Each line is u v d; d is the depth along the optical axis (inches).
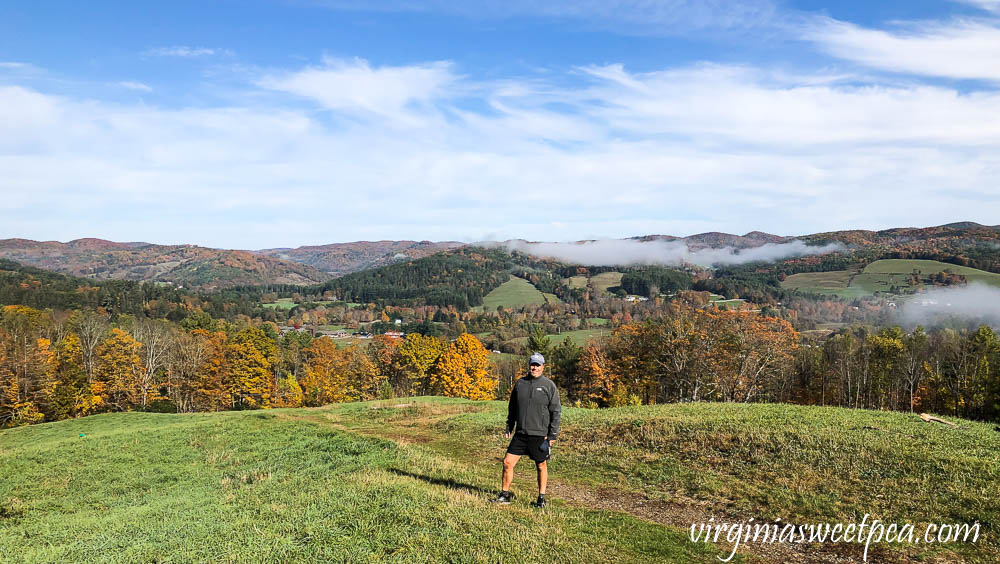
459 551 305.0
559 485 522.6
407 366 2824.8
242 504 441.1
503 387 3336.6
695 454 583.5
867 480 458.6
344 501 403.2
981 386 2138.3
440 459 616.4
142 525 408.8
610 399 2268.7
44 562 330.3
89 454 835.4
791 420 672.4
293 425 1013.8
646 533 366.0
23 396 2169.0
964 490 414.3
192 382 2549.2
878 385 2497.5
